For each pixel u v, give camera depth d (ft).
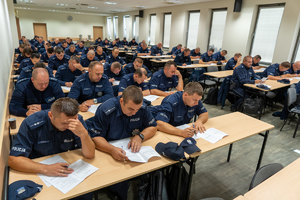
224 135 5.93
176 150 4.65
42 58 16.80
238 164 8.21
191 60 20.85
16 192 3.30
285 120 12.20
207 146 5.34
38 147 4.45
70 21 51.39
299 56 19.01
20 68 13.17
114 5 35.55
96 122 5.10
